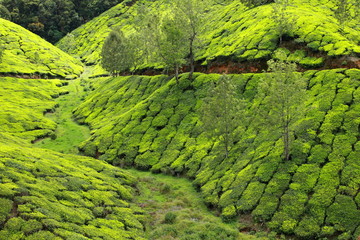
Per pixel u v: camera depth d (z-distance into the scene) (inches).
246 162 1932.8
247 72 2974.9
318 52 2704.2
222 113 1996.8
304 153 1733.5
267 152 1894.7
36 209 1208.8
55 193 1433.3
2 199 1175.0
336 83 2151.8
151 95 3225.9
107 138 2829.7
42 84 4805.6
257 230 1462.8
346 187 1449.3
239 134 2245.3
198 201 1838.1
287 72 1664.6
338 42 2684.5
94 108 3745.1
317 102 2059.5
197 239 1379.2
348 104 1930.4
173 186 2064.5
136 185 2055.9
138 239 1350.9
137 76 3993.6
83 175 1820.9
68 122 3631.9
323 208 1407.5
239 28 3919.8
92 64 6673.2
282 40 3034.0
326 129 1813.5
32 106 3863.2
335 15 3476.9
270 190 1611.7
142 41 4313.5
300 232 1350.9
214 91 1989.4
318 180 1545.3
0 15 7780.5
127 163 2496.3
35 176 1536.7
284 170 1691.7
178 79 3196.4
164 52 2962.6
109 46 4630.9
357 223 1286.9
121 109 3422.7
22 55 5625.0
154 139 2623.0
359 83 2064.5
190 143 2439.7
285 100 1651.1
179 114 2770.7
